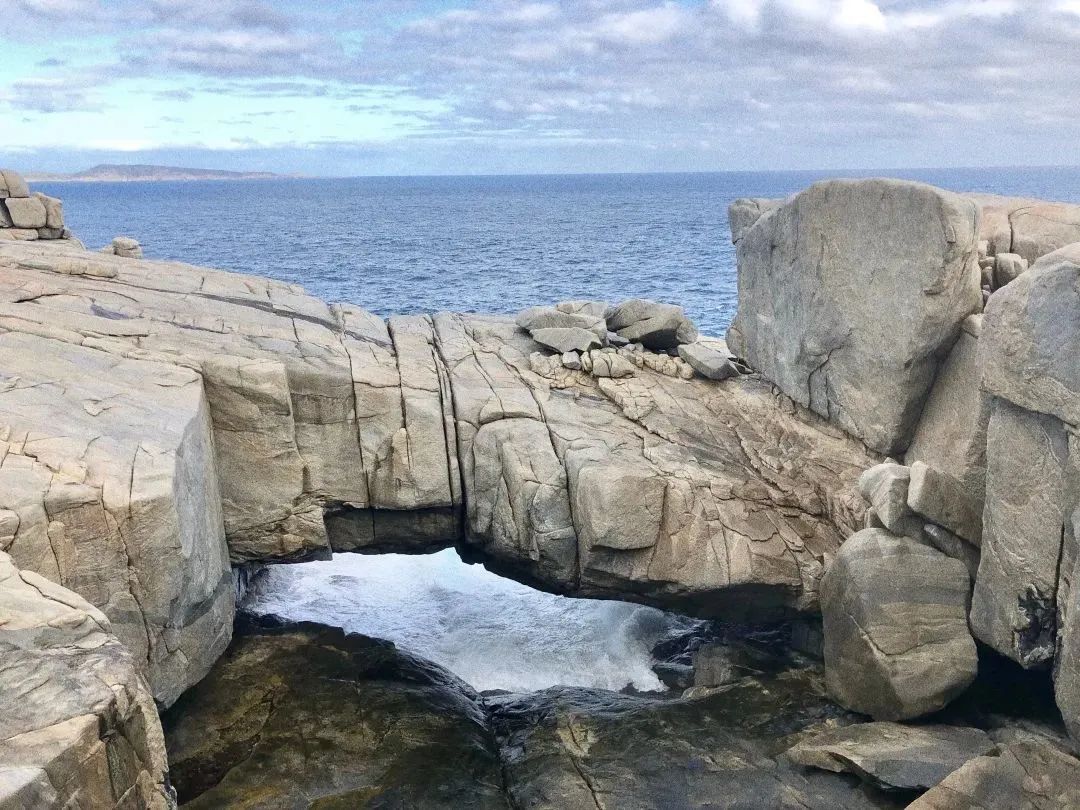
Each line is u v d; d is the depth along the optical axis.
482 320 18.48
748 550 13.07
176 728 11.35
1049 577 9.86
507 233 95.00
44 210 20.97
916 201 12.34
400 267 61.25
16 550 8.78
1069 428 9.36
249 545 13.68
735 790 10.19
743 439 14.77
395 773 10.75
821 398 15.05
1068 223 13.78
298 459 13.64
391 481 14.05
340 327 16.62
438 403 14.31
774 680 12.70
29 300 14.56
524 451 13.72
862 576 11.31
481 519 14.10
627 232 95.00
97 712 6.51
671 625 15.96
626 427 14.65
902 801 9.77
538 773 10.76
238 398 13.09
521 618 16.48
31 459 9.58
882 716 11.07
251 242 85.88
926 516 11.14
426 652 15.24
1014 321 9.89
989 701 11.27
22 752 6.05
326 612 16.42
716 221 114.19
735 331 17.97
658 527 12.93
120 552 9.48
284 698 12.23
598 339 16.69
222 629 12.14
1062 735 10.34
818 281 14.59
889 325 13.13
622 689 14.41
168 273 17.86
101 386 11.73
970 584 11.23
